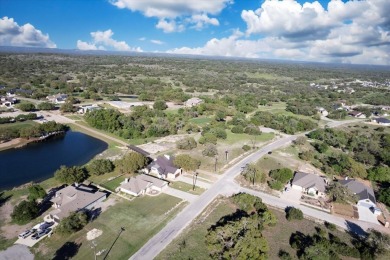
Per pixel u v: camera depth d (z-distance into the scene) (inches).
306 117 7564.0
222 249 2197.3
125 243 2317.9
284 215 2874.0
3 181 3403.1
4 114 6127.0
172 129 5506.9
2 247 2212.1
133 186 3139.8
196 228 2556.6
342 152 4963.1
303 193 3341.5
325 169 3993.6
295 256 2269.9
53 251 2191.2
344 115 7657.5
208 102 7854.3
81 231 2440.9
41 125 5039.4
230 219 2706.7
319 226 2711.6
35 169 3782.0
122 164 3590.1
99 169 3486.7
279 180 3565.5
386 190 3260.3
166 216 2726.4
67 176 3193.9
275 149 4886.8
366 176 3848.4
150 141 5034.5
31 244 2256.4
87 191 3048.7
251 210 2883.9
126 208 2829.7
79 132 5438.0
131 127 5433.1
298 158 4517.7
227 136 5497.1
